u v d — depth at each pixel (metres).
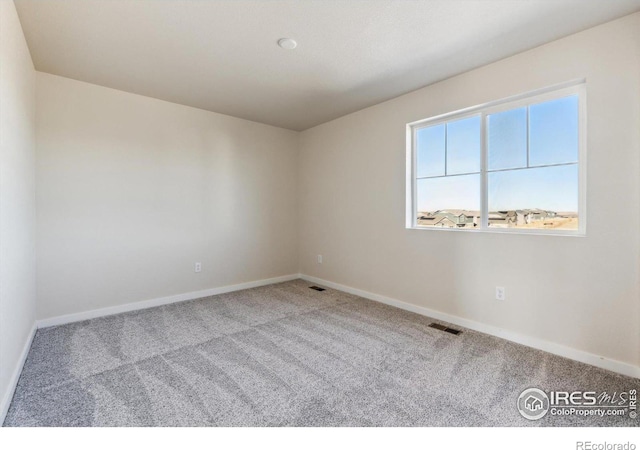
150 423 1.56
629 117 1.97
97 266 3.10
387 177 3.52
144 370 2.07
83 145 3.01
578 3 1.86
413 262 3.27
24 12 1.96
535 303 2.41
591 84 2.11
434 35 2.21
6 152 1.75
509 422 1.58
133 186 3.32
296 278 4.86
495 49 2.40
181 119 3.64
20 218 2.12
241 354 2.31
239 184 4.19
